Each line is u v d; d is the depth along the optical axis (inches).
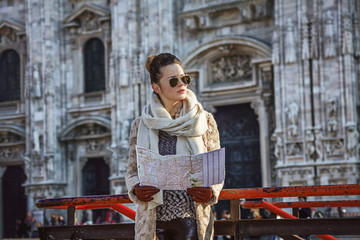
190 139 221.8
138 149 207.3
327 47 1603.1
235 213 250.8
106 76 1998.0
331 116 1595.7
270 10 1740.9
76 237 268.5
